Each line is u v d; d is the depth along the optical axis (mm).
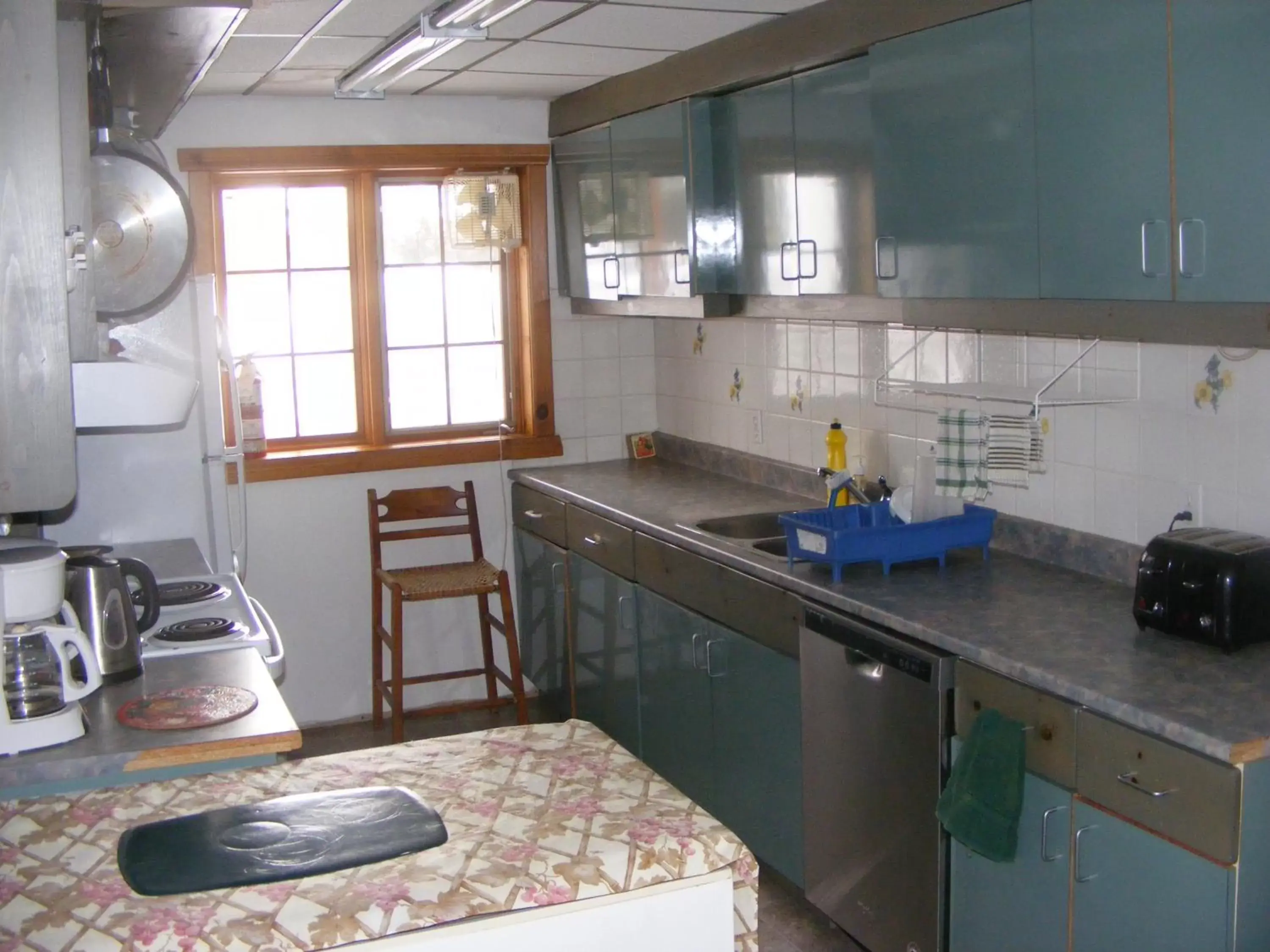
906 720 2615
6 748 2104
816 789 2982
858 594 2840
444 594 4309
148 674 2555
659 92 3822
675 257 3795
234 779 1870
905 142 2811
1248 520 2529
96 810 1770
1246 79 1993
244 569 3924
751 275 3588
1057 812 2246
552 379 4844
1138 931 2092
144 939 1422
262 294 4582
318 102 4410
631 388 4973
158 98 2885
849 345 3770
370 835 1646
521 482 4699
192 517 3803
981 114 2570
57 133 1797
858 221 3068
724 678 3377
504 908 1508
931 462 3211
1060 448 3020
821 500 3955
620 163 4129
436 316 4809
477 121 4602
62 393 1837
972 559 3145
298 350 4652
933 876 2582
